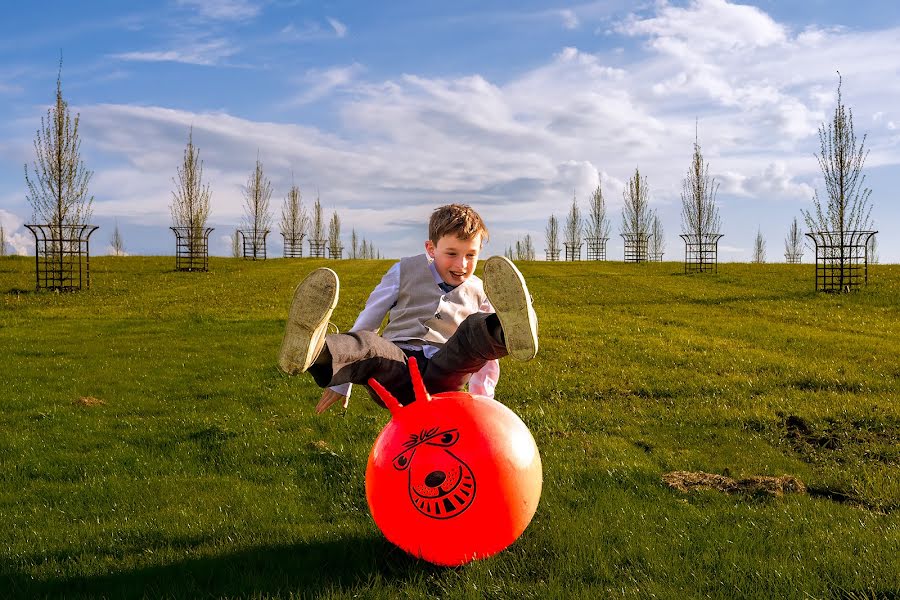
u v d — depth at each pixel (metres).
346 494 5.09
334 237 72.31
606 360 11.45
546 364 11.09
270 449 6.45
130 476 5.80
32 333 15.06
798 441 6.95
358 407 8.26
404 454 3.18
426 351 4.26
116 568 3.71
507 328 3.37
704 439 7.01
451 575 3.45
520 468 3.17
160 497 5.11
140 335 14.70
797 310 19.66
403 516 3.15
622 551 3.79
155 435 7.18
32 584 3.49
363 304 21.33
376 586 3.33
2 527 4.49
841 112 24.84
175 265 38.12
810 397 8.73
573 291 26.08
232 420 7.75
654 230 63.44
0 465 6.09
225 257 46.19
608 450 6.33
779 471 5.83
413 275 4.40
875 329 15.71
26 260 36.41
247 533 4.22
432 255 4.46
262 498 5.02
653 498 4.90
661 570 3.54
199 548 3.97
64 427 7.52
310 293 3.27
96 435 7.22
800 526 4.25
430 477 3.10
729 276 31.02
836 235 24.25
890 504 4.95
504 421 3.27
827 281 27.16
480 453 3.11
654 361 11.38
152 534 4.25
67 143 26.59
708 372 10.46
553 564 3.60
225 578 3.50
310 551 3.85
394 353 3.91
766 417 7.67
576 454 6.14
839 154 24.30
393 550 3.86
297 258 47.78
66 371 10.88
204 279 30.95
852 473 5.75
